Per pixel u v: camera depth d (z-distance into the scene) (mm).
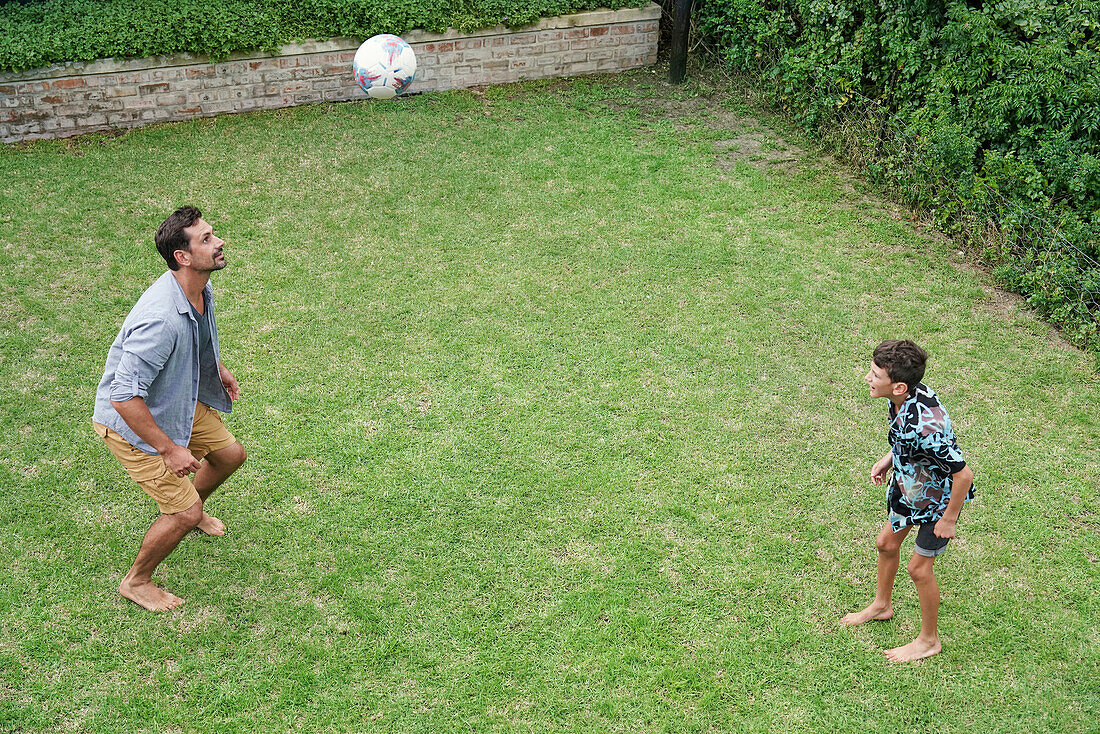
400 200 8273
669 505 5027
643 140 9617
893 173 8430
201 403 4461
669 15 11719
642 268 7352
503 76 10961
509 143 9438
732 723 3910
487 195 8414
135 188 8328
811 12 9359
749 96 10461
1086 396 6039
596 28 11047
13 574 4488
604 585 4531
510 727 3857
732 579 4594
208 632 4234
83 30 9039
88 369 5965
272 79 9992
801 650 4262
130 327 3822
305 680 4027
